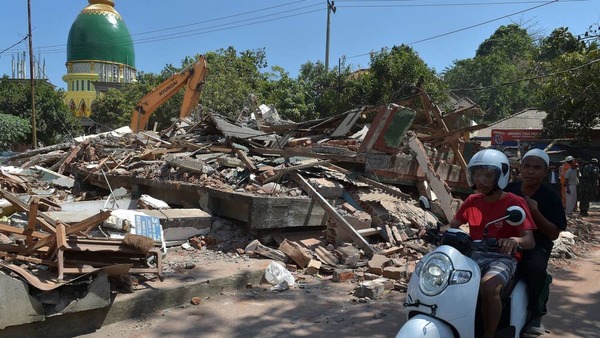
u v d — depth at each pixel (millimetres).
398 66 24359
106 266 4719
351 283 6203
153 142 12805
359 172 9531
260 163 9234
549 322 5141
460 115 12273
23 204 5172
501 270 3225
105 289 4547
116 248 4875
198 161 9133
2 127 28656
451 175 11156
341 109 26250
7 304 3973
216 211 8008
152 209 7984
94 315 4562
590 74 18234
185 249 7035
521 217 3168
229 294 5648
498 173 3414
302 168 8664
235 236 7551
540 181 3967
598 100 18578
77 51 52875
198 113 16656
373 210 8195
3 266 4219
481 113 14797
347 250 6965
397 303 5500
